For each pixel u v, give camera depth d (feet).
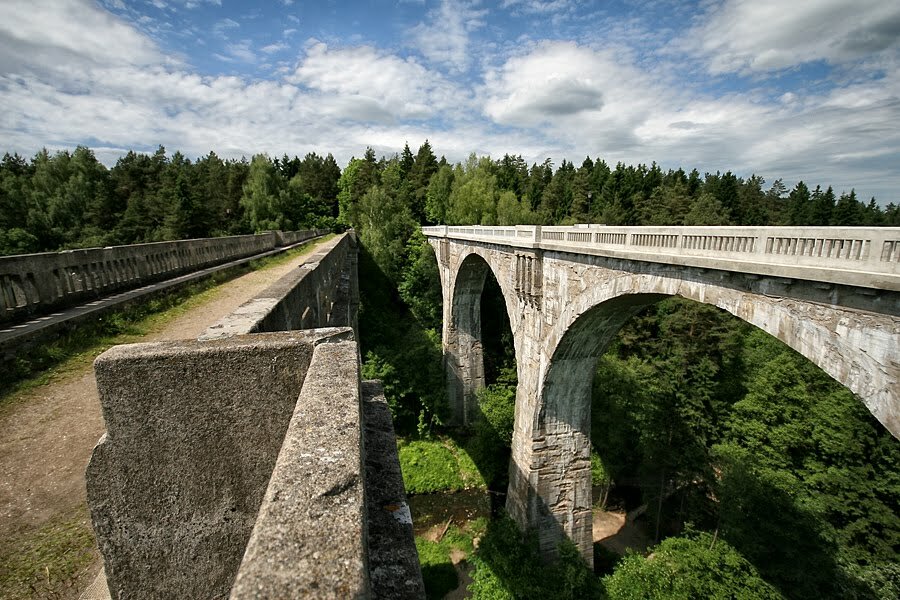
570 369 56.65
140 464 11.30
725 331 95.66
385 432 17.80
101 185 170.30
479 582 56.13
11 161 213.66
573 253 47.70
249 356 11.45
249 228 186.19
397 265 152.97
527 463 61.11
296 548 5.15
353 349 12.03
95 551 12.66
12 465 15.46
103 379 10.74
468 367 108.06
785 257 25.57
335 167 290.35
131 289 36.47
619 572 53.16
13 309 25.09
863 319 21.94
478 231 84.84
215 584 11.99
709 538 56.34
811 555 53.01
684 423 75.25
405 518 12.65
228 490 11.76
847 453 59.82
